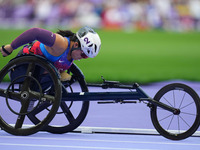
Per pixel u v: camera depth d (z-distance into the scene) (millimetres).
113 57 62906
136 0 80750
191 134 16266
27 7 78500
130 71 57562
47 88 16391
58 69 16188
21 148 13484
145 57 65000
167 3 80125
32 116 17297
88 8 80250
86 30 15727
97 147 14172
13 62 15430
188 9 79500
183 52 66562
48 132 17719
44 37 14914
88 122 21203
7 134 16609
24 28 76312
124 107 27688
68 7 79875
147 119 22859
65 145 14406
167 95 27562
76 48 15680
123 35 74375
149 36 74500
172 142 15938
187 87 16547
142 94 16578
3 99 26547
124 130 17828
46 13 79062
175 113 16578
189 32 76938
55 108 15023
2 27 75062
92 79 50562
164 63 63375
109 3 80375
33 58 15305
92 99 16641
